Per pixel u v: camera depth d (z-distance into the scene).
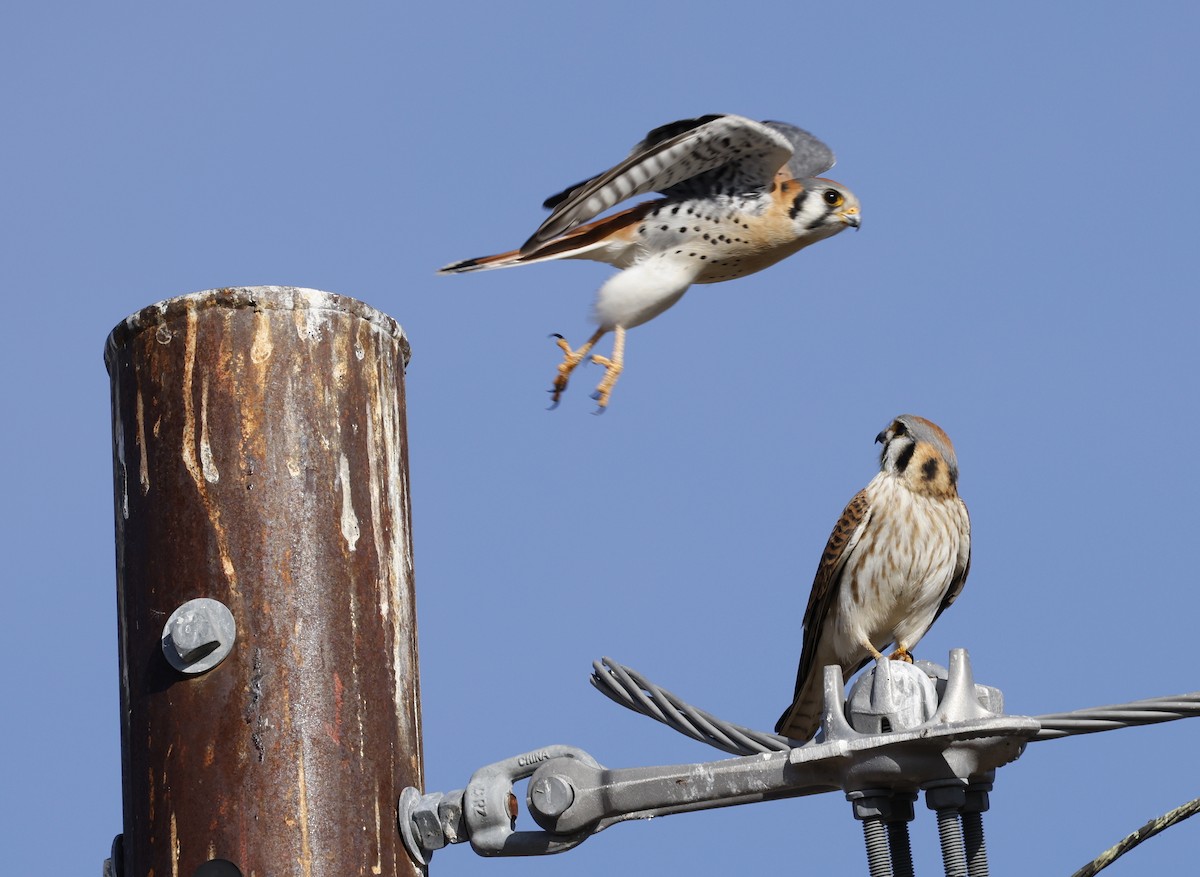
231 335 8.71
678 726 8.84
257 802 8.07
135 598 8.52
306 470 8.56
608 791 8.32
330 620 8.41
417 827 8.42
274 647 8.28
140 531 8.59
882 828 7.82
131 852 8.30
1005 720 7.67
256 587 8.35
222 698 8.22
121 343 8.95
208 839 8.03
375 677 8.49
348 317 8.92
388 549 8.77
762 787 8.09
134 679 8.42
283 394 8.65
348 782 8.22
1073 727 7.77
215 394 8.62
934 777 7.78
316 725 8.22
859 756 7.81
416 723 8.77
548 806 8.34
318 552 8.47
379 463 8.86
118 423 8.93
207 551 8.40
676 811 8.27
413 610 8.95
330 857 8.06
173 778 8.15
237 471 8.51
